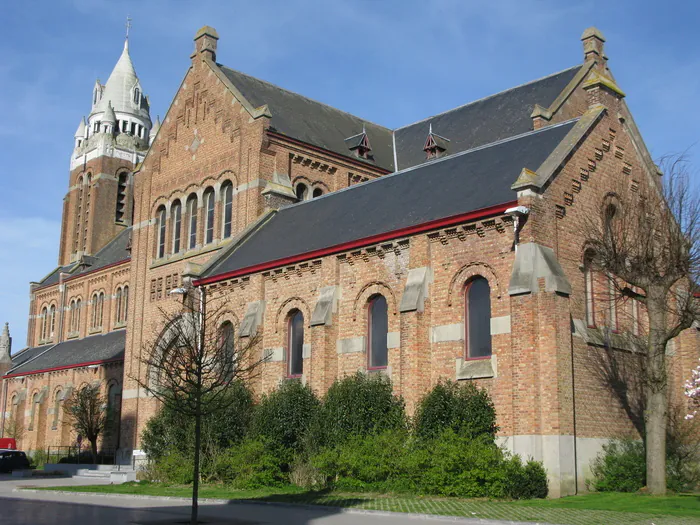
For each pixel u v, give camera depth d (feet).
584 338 77.82
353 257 93.25
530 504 64.44
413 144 153.58
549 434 71.46
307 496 74.69
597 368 78.74
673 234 77.00
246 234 119.44
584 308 80.18
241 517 60.39
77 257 238.27
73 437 177.06
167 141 146.41
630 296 78.13
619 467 74.90
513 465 69.36
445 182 95.50
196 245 134.82
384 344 89.40
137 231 149.48
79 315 208.74
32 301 232.12
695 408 87.92
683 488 79.10
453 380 80.48
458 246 82.74
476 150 100.99
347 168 139.85
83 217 239.91
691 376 85.76
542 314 73.87
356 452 77.51
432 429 76.07
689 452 83.30
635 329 88.48
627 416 81.00
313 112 150.82
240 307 107.34
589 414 76.18
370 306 91.81
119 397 164.35
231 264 111.96
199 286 113.91
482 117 143.23
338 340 93.61
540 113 118.52
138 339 143.23
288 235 110.11
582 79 128.47
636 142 93.25
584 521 53.93
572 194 81.92
